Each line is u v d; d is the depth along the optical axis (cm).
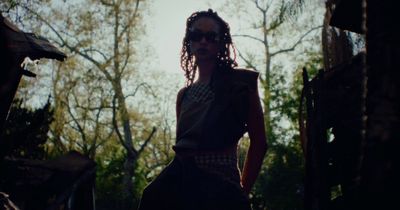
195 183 166
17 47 646
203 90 181
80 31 2966
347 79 482
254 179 177
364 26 117
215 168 167
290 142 2300
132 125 3353
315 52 2616
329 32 679
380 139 100
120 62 3086
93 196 1766
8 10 1502
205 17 188
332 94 500
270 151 2344
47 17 2736
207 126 170
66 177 1452
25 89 2733
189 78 200
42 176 1328
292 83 2458
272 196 2183
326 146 498
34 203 1285
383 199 98
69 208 1639
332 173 490
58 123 3036
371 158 101
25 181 1244
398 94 101
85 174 1555
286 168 2208
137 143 3725
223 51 186
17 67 635
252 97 175
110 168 3328
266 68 2873
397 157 96
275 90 2411
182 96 193
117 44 3053
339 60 665
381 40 109
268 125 2361
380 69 107
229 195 162
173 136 3741
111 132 3362
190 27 196
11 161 1152
